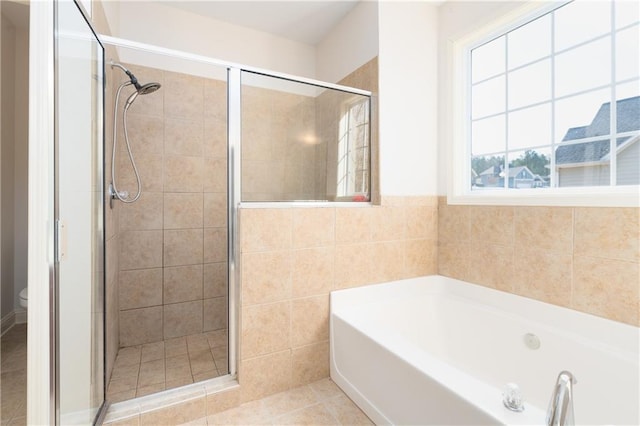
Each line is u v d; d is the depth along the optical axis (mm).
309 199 1953
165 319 2383
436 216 2357
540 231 1718
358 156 2148
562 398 837
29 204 869
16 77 2600
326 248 1914
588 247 1517
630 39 1442
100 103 1483
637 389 1251
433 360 1317
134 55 2273
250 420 1521
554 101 1736
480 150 2166
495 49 2051
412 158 2256
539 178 1811
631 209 1374
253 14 2527
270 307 1740
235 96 1740
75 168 1149
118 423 1372
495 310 1870
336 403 1663
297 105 1934
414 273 2252
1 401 1573
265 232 1729
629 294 1377
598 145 1553
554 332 1558
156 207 2350
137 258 2291
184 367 1933
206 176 2510
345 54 2518
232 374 1715
